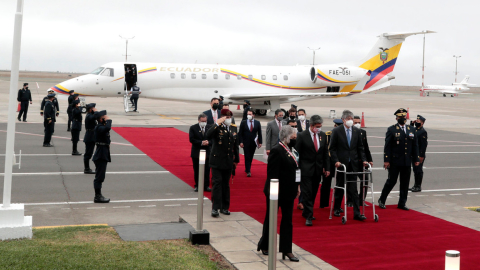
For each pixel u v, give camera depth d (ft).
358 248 23.79
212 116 40.57
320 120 28.76
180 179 43.04
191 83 106.93
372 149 67.10
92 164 49.08
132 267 19.12
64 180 41.11
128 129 80.94
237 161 31.35
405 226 28.55
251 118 44.52
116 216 30.19
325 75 113.80
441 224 29.14
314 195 31.55
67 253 20.57
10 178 23.72
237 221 28.25
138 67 104.99
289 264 21.29
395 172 33.24
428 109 175.01
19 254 20.01
